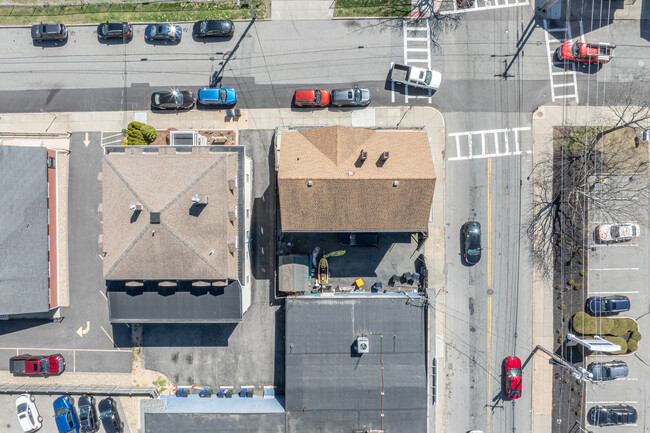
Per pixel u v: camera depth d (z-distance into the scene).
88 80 44.28
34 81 44.31
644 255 43.88
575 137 43.69
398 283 43.81
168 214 34.84
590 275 44.00
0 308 38.97
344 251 43.78
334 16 43.91
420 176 35.97
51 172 42.75
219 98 42.75
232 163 37.09
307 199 36.78
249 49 44.06
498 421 44.03
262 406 41.91
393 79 43.00
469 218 43.91
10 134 44.41
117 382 44.16
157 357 44.12
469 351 43.91
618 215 43.75
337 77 43.94
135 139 42.03
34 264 41.06
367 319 40.88
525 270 43.84
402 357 40.78
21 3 44.16
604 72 43.66
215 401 42.69
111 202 36.03
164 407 42.00
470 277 43.97
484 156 43.88
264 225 43.84
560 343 44.03
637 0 43.47
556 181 43.75
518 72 43.69
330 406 40.47
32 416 43.44
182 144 41.44
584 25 43.62
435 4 43.81
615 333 43.78
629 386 44.22
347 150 37.06
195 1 44.09
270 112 44.09
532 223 43.81
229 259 36.59
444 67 43.88
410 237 43.75
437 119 43.88
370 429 40.50
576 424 44.12
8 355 44.59
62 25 43.34
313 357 40.75
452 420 44.06
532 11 43.59
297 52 44.06
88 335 44.28
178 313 39.41
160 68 44.09
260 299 43.81
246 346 43.94
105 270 36.31
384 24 43.81
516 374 43.16
